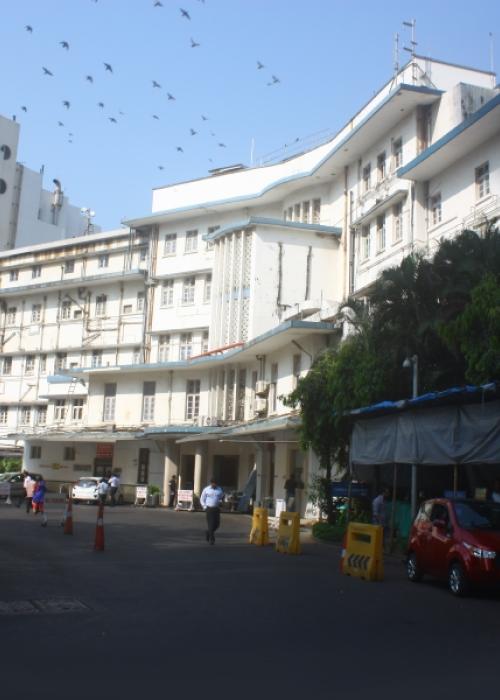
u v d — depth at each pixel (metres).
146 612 10.33
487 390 13.95
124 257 52.00
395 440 18.94
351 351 22.98
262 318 38.34
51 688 6.43
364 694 6.41
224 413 41.25
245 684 6.69
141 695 6.27
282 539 19.73
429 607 11.34
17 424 55.88
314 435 24.81
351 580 14.42
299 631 9.20
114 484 41.41
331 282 38.50
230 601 11.41
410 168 27.45
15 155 71.00
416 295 19.92
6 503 38.81
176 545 20.20
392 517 19.89
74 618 9.80
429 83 30.86
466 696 6.41
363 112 35.25
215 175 47.50
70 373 48.81
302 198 41.06
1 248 69.00
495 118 23.31
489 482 18.78
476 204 24.97
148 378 46.97
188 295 47.81
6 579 13.18
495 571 11.97
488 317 15.95
